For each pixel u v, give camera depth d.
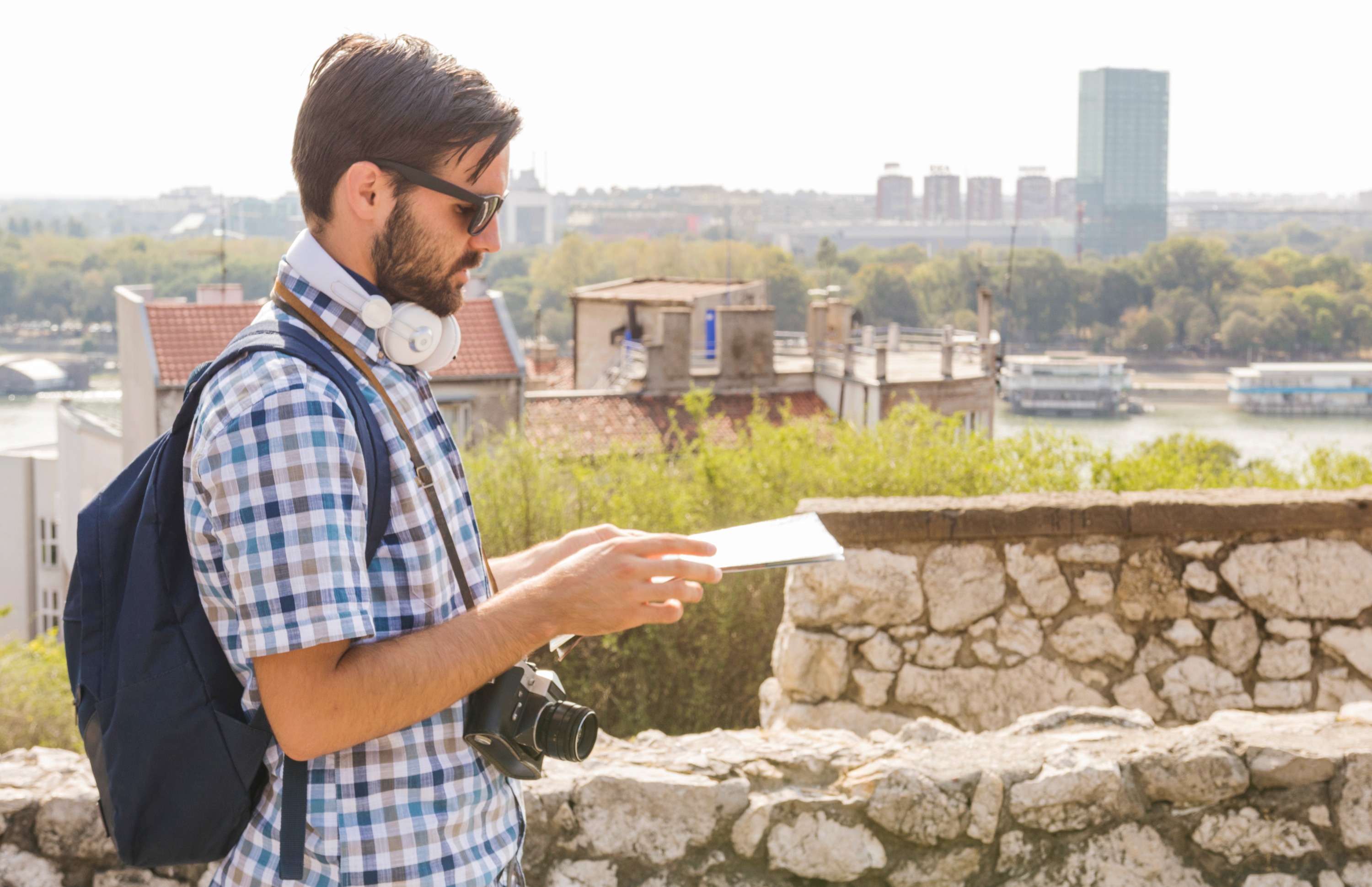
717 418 6.97
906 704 3.83
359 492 1.20
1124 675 3.80
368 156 1.24
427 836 1.27
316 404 1.17
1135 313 173.38
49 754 2.49
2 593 39.97
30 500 39.50
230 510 1.14
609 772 2.32
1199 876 2.35
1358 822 2.32
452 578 1.32
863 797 2.31
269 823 1.26
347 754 1.25
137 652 1.22
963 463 6.18
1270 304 169.25
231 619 1.22
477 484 5.99
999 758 2.40
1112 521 3.78
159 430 23.81
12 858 2.22
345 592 1.15
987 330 32.69
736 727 5.16
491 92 1.28
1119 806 2.35
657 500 5.95
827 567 3.84
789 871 2.30
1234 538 3.79
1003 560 3.85
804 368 32.19
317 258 1.26
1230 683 3.77
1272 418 94.69
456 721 1.32
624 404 27.55
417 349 1.30
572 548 1.62
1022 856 2.34
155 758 1.22
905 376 30.72
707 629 5.12
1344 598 3.75
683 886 2.29
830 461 6.36
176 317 25.52
